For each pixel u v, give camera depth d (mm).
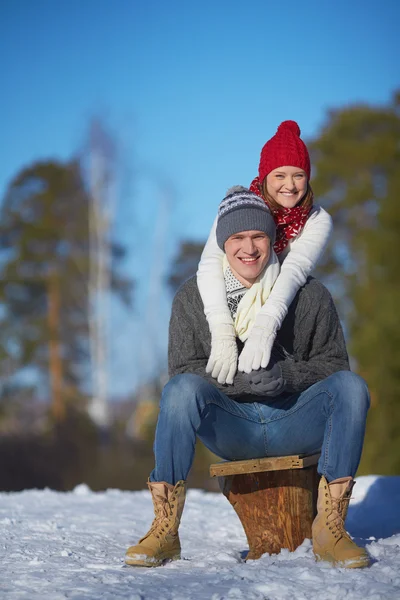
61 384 34188
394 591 3102
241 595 3092
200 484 21172
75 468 20219
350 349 18844
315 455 4012
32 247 36469
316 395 3869
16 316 36312
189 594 3158
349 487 3707
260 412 4000
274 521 3969
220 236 4102
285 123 4715
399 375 17188
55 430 21172
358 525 5227
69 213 36219
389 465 16562
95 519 5477
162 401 3826
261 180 4637
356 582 3256
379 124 33312
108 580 3453
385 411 16922
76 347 34781
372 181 32125
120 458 21281
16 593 3240
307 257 4258
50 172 37156
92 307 31234
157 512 3859
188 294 4199
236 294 4137
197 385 3816
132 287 31844
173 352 4168
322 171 32531
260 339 3816
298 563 3637
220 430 3986
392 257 19766
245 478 3996
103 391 30062
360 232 29406
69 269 35094
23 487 19500
